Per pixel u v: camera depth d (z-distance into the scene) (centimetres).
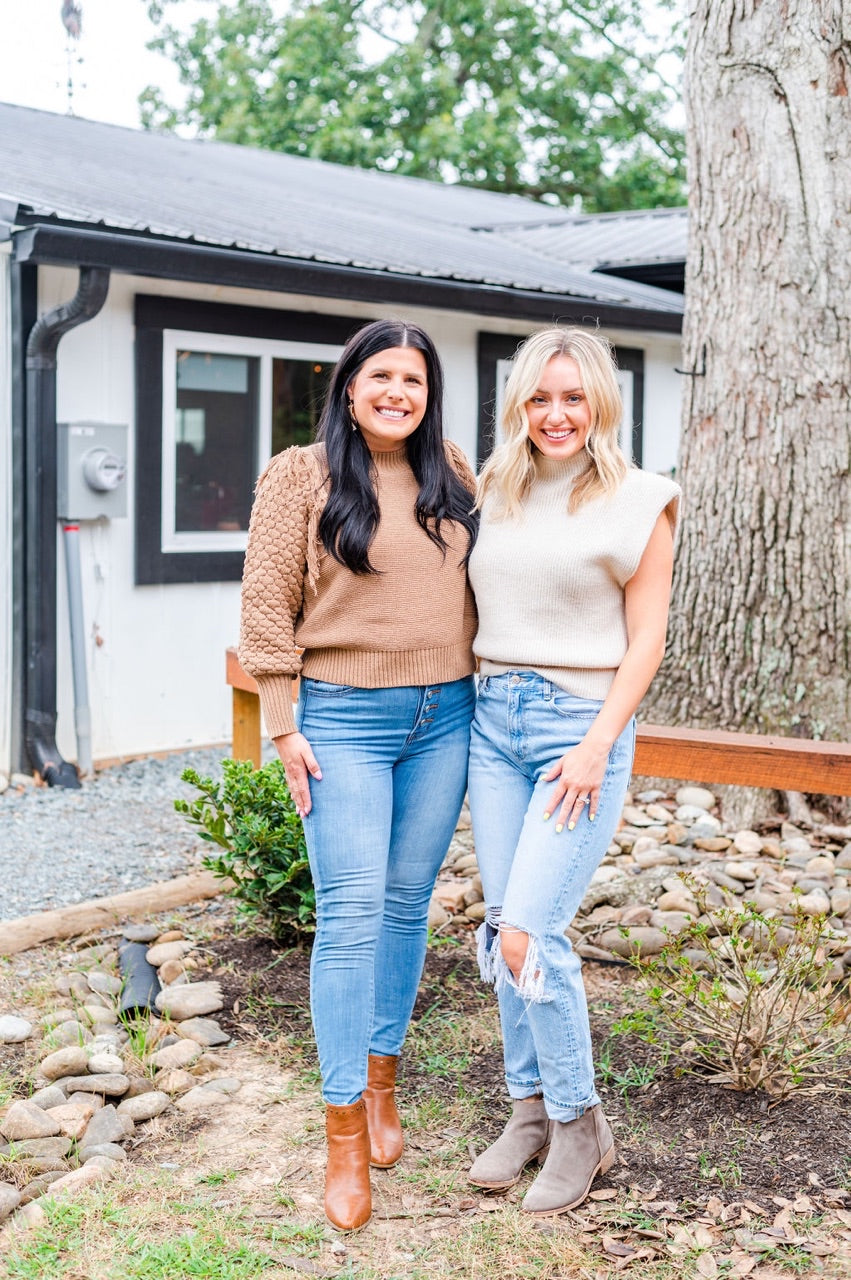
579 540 245
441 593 255
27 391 592
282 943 393
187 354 663
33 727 609
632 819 477
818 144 471
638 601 248
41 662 604
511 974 250
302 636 256
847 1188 255
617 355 906
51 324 573
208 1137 286
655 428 955
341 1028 253
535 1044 257
